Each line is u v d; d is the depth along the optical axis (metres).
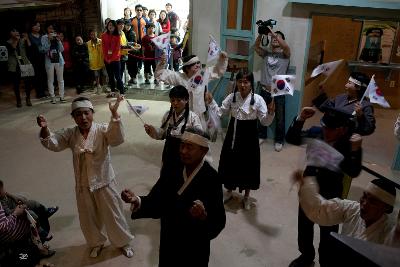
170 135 3.55
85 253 3.60
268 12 5.89
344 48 7.95
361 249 0.98
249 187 4.23
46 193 4.62
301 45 5.86
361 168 2.32
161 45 4.89
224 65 4.88
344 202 2.14
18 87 7.70
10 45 7.35
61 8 9.34
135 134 6.44
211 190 2.32
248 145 4.11
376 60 7.50
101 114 7.39
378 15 5.43
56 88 9.12
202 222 2.34
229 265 3.48
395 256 0.96
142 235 3.88
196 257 2.46
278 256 3.61
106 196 3.31
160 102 8.11
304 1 5.45
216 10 6.23
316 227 4.02
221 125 6.60
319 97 4.08
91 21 9.78
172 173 2.45
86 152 3.11
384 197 1.90
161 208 2.49
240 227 4.03
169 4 10.58
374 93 3.56
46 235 3.56
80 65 8.55
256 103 4.02
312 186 2.10
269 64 5.79
